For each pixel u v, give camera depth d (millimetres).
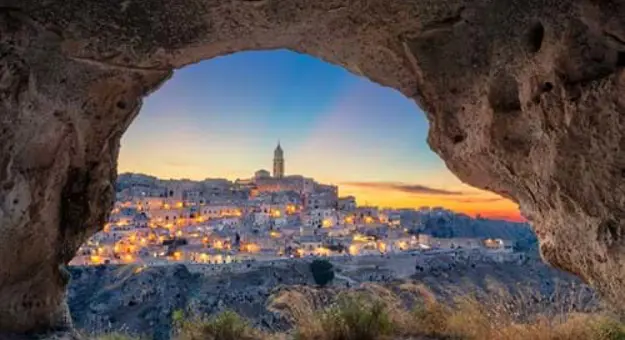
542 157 3922
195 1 3799
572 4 3240
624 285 3668
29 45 3779
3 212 4082
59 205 4754
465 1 3797
